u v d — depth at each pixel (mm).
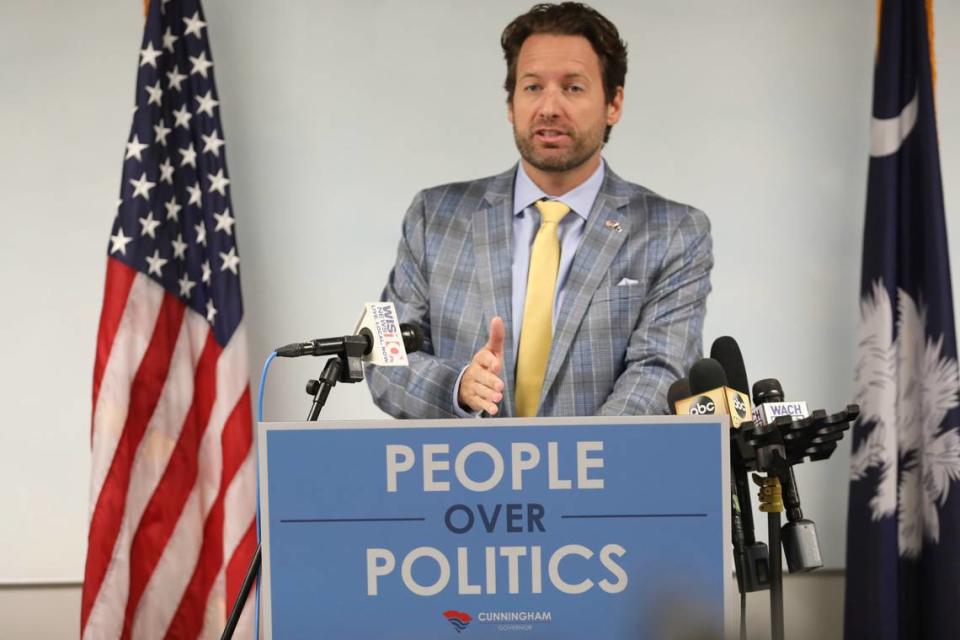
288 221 13039
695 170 13031
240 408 12102
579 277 12445
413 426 4660
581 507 4629
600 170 12859
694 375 5426
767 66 13125
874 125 12445
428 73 13102
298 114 13078
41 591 12719
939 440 12094
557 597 4625
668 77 13055
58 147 12984
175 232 12266
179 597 11875
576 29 12766
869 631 12070
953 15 13180
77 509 12766
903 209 12438
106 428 11641
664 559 4609
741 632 4977
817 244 13070
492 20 13109
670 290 12570
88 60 13031
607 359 12242
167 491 11922
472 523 4645
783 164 13078
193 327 12266
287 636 4656
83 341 12891
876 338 12250
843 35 13109
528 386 12273
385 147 13062
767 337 12984
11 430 12797
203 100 12422
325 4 13125
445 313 12586
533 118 12742
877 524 12086
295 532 4676
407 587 4652
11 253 12922
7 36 13023
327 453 4684
